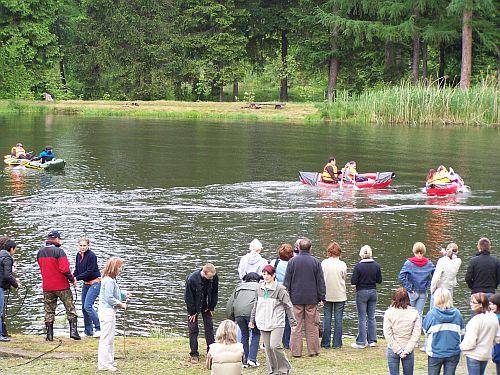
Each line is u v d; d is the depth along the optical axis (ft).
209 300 46.52
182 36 278.87
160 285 65.31
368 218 91.40
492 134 180.75
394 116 212.02
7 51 267.18
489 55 260.62
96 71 280.31
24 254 73.72
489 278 48.52
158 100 271.49
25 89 269.85
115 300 44.11
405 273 49.78
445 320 38.99
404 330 40.01
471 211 95.61
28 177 115.75
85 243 51.93
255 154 144.56
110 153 143.54
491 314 38.65
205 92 286.66
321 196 104.47
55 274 49.83
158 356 46.88
